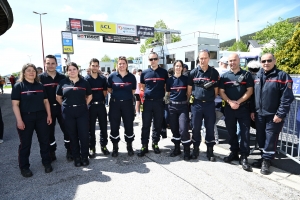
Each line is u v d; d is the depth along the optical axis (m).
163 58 14.44
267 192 2.39
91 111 3.50
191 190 2.45
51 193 2.45
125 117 3.50
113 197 2.34
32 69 2.85
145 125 3.53
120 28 17.67
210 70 3.22
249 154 3.34
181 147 3.97
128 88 3.46
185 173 2.88
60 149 3.95
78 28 16.28
